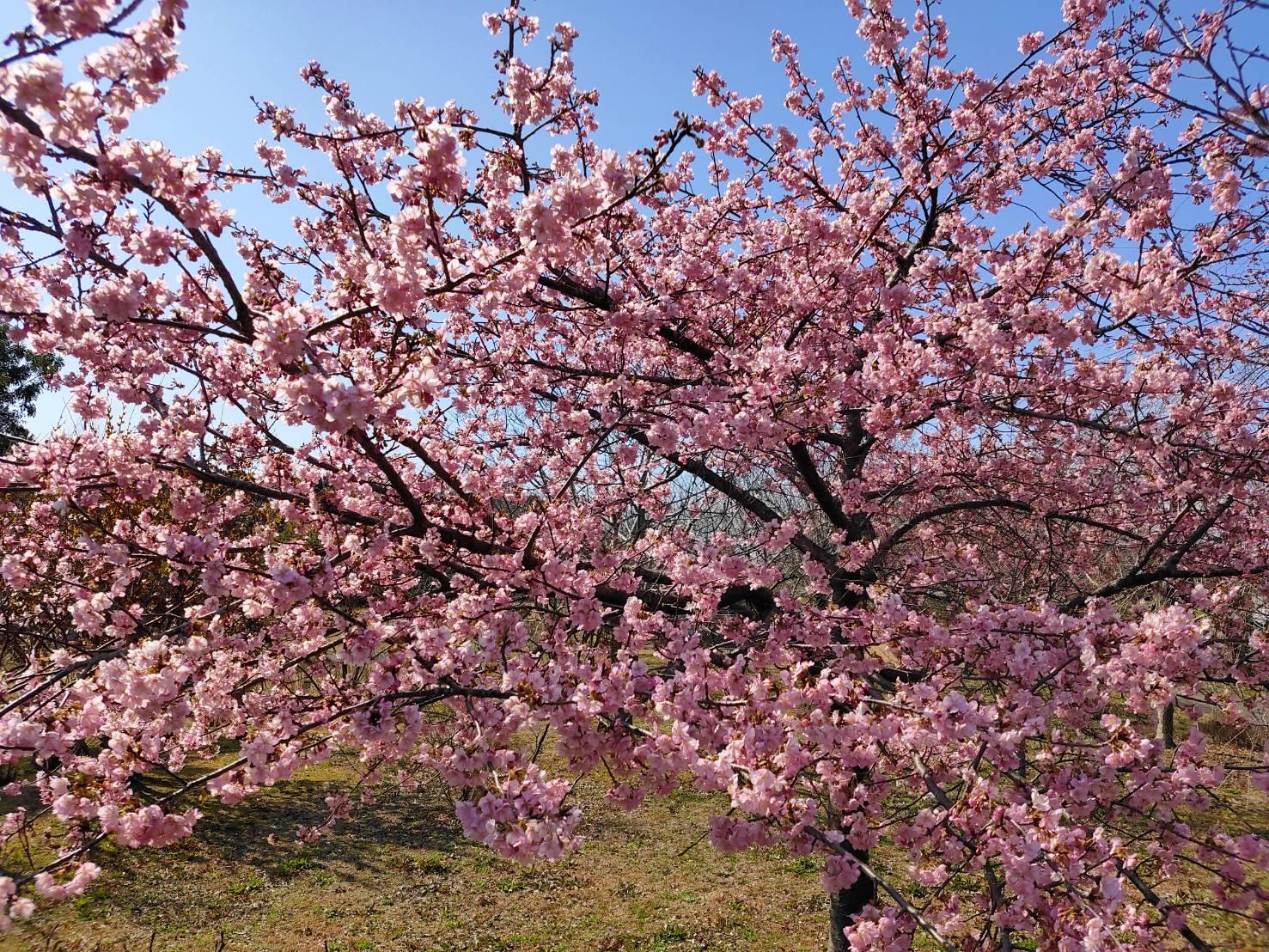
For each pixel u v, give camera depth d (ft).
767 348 13.23
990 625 11.19
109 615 11.87
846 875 10.55
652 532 14.98
